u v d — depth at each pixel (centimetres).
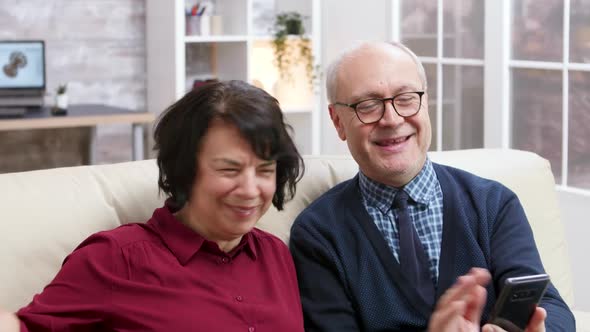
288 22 456
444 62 389
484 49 363
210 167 154
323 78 467
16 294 162
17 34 436
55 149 450
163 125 159
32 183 174
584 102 322
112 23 455
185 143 155
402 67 189
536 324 156
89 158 411
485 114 363
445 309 150
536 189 224
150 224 162
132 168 187
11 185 172
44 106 425
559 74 332
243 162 154
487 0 358
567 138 330
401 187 192
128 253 154
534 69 343
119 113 396
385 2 422
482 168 221
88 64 453
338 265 184
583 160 325
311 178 207
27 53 408
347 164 213
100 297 150
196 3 466
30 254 165
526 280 151
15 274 162
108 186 180
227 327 154
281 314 162
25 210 169
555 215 226
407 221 189
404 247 187
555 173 338
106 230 171
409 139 189
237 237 162
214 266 161
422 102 190
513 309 154
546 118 339
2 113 381
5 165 439
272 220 196
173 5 425
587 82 320
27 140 443
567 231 333
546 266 219
